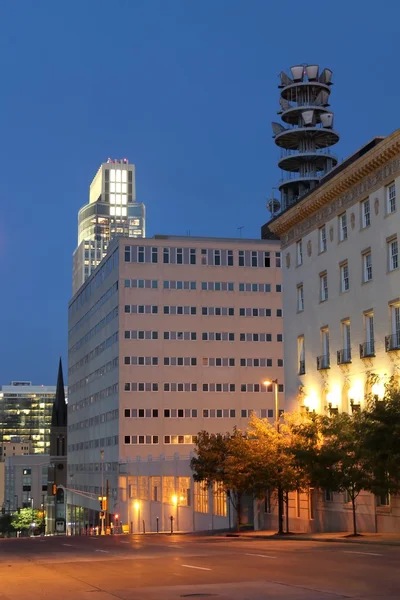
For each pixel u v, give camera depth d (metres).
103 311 146.62
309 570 24.09
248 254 138.75
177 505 94.06
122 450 130.25
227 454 64.19
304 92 143.12
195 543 46.12
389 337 50.91
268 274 138.88
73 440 177.25
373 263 53.59
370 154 52.78
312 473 47.12
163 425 131.75
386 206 52.38
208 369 134.38
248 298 137.50
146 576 24.02
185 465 90.69
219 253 137.62
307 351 63.16
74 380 178.62
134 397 131.62
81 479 164.88
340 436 46.69
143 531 104.50
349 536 45.28
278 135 141.50
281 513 56.53
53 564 30.44
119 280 133.88
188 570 25.53
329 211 60.53
